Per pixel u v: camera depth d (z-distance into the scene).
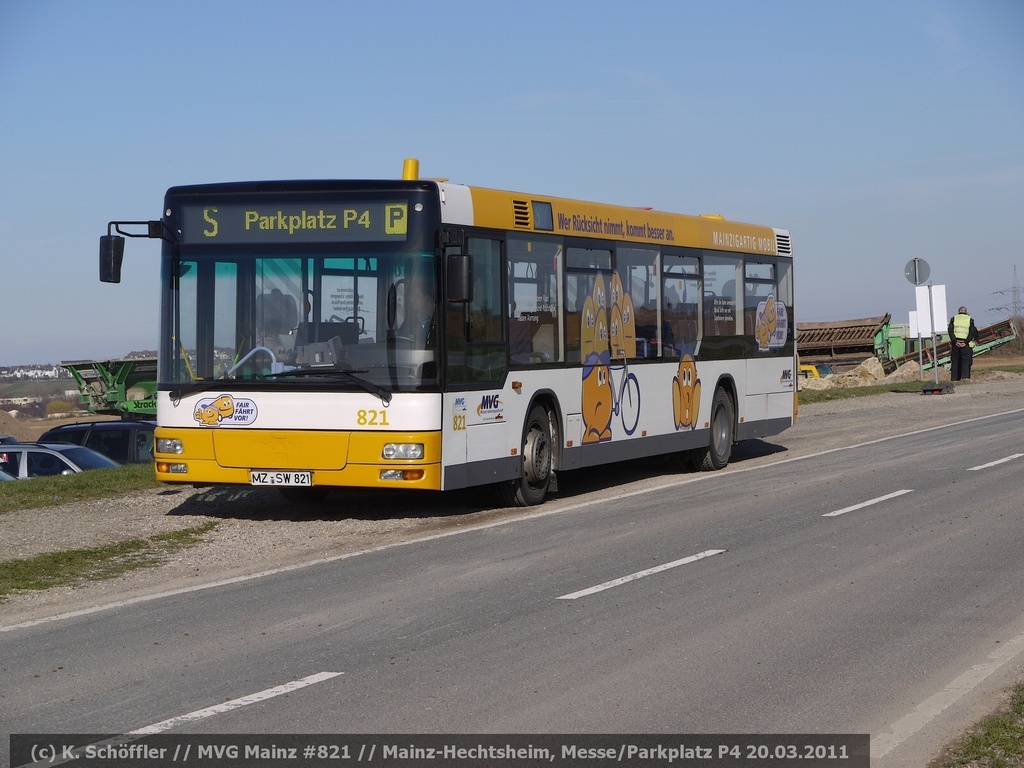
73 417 58.00
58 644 8.14
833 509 13.88
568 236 15.16
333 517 14.12
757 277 19.91
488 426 13.70
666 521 13.25
